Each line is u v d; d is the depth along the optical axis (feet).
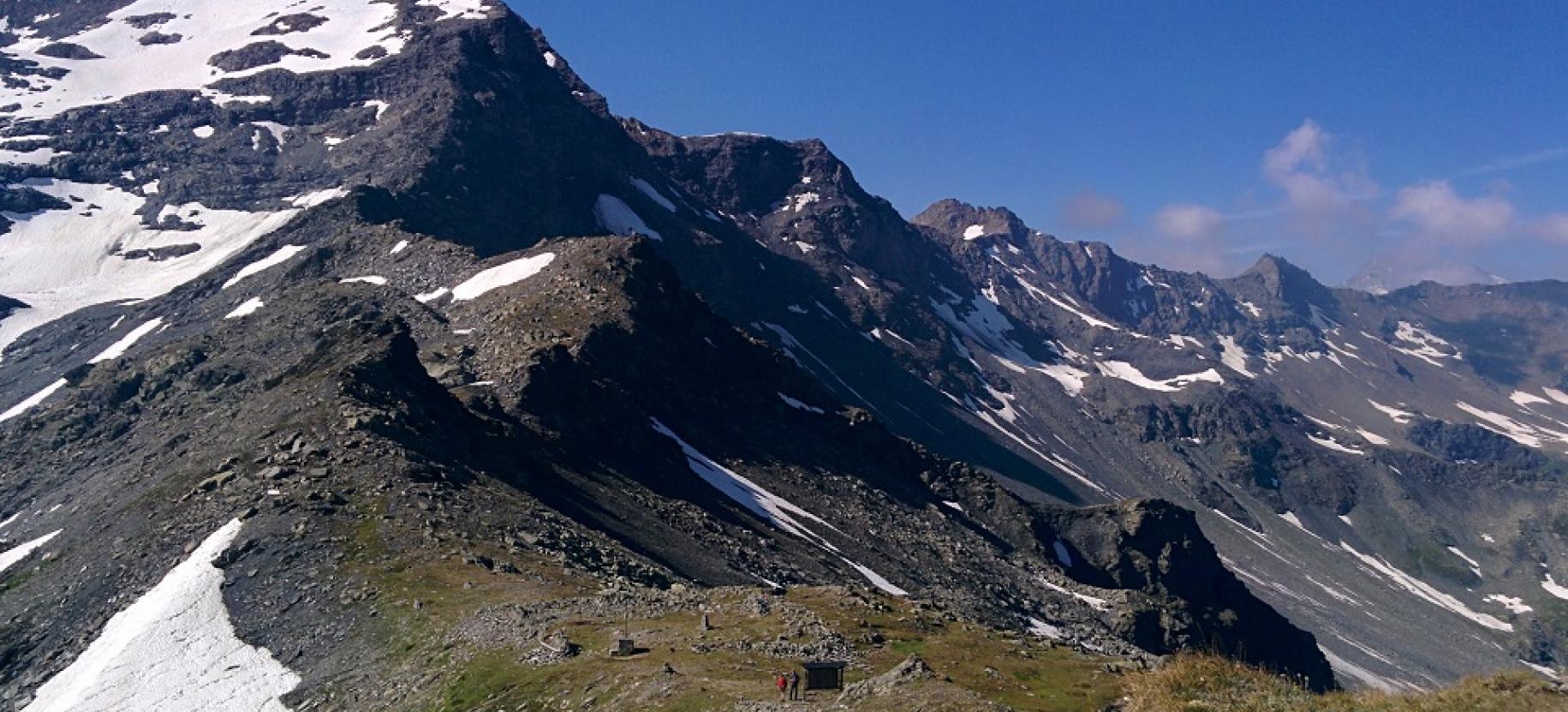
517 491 343.87
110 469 428.97
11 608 277.44
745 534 451.12
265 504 288.30
